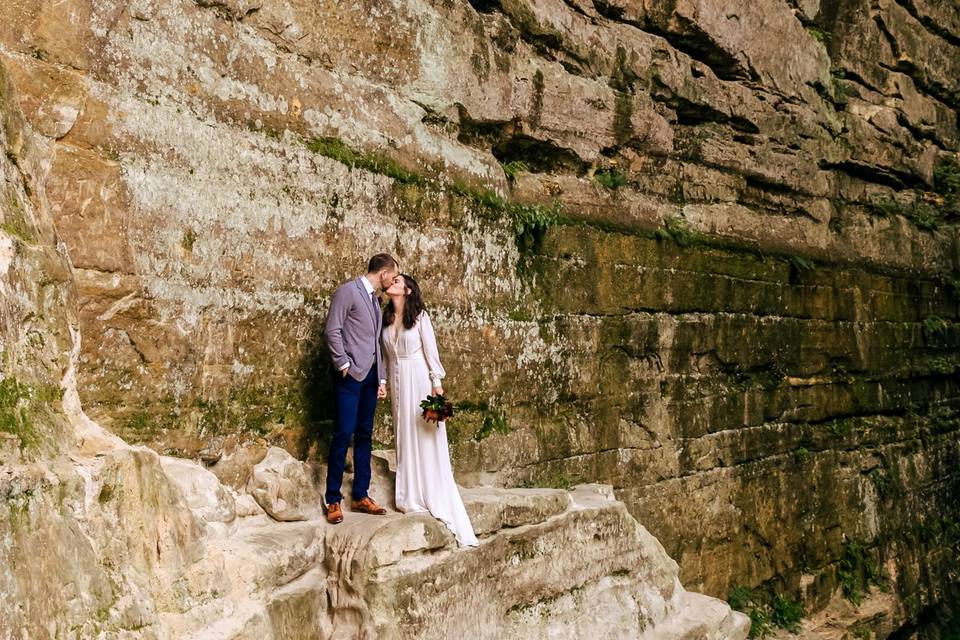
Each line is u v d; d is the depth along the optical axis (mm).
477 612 6527
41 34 5227
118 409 5500
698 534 10703
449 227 8148
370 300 6652
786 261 12367
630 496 9938
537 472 8938
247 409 6375
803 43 12859
